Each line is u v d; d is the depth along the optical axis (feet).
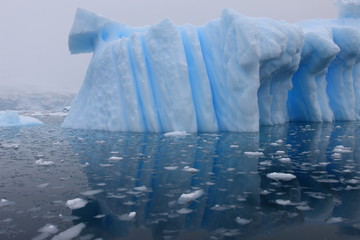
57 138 28.94
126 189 11.89
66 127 39.99
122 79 33.12
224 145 22.97
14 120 48.42
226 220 8.73
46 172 14.83
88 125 36.88
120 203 10.23
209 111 31.22
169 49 31.81
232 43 30.35
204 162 16.99
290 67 34.99
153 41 32.89
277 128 34.27
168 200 10.55
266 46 29.66
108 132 32.35
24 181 13.08
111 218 8.91
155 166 16.10
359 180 12.84
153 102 32.19
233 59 30.27
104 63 35.40
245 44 28.81
